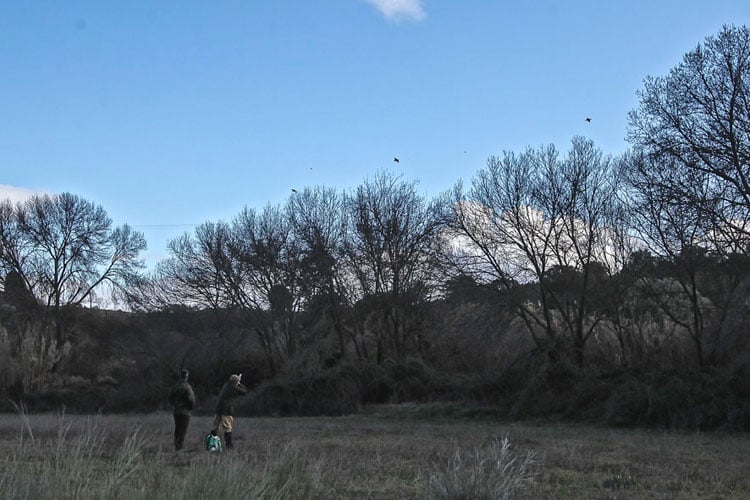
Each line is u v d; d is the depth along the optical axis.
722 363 31.27
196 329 52.38
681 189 29.77
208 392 49.78
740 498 11.23
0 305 63.38
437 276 41.66
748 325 30.19
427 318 46.56
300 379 43.25
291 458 12.46
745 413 26.41
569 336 37.19
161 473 8.19
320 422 32.94
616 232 35.72
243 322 51.03
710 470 14.44
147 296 55.25
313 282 47.56
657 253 33.06
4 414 45.81
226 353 51.28
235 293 50.69
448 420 34.31
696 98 29.50
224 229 51.75
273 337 50.88
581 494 11.34
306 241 48.69
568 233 37.66
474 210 39.38
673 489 12.05
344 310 47.88
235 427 27.61
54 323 61.91
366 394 43.28
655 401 29.00
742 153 28.64
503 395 37.22
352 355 47.31
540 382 34.81
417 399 41.88
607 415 30.16
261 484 8.13
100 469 8.91
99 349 61.25
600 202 36.88
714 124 29.14
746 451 18.92
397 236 48.09
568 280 37.72
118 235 65.06
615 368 34.44
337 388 42.19
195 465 9.30
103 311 63.56
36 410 51.25
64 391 53.34
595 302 36.09
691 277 31.94
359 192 49.47
